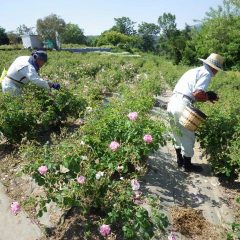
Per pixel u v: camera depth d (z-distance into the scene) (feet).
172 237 11.25
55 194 12.32
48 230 12.52
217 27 119.44
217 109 19.95
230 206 15.17
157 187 15.81
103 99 33.22
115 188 12.65
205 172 17.95
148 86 33.65
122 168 13.89
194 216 13.97
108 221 12.02
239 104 26.00
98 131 15.11
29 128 19.40
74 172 12.34
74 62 69.67
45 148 13.07
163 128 15.25
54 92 22.12
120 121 15.46
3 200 14.33
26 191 14.89
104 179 12.53
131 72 57.57
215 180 17.15
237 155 15.84
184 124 16.52
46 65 63.52
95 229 12.42
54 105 21.74
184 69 69.46
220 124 17.26
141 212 11.60
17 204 11.65
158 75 53.62
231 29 117.91
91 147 13.69
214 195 15.85
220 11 121.90
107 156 13.80
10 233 12.53
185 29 232.73
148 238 11.32
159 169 17.56
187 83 17.01
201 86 16.63
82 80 41.47
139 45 362.94
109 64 70.54
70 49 183.21
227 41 119.55
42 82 21.53
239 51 115.14
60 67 56.18
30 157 13.53
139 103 19.95
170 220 13.56
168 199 15.01
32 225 12.80
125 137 14.87
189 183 16.63
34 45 157.38
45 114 20.26
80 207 13.21
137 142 14.76
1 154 18.30
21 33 217.36
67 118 24.09
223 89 40.04
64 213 13.11
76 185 12.17
